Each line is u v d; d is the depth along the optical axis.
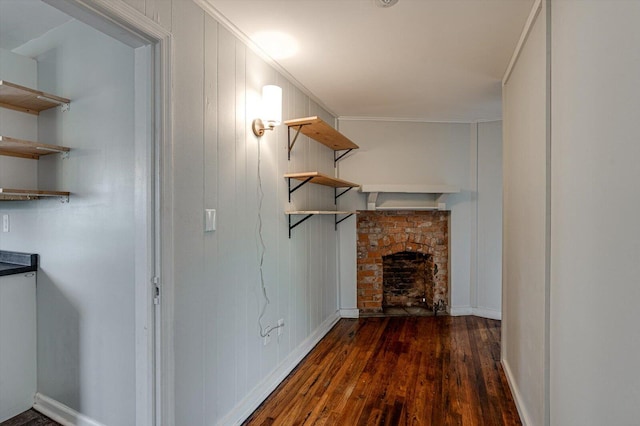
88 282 1.92
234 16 1.90
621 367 0.92
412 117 4.10
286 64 2.55
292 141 2.84
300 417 2.13
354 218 4.15
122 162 1.79
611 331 0.98
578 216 1.23
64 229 2.01
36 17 1.97
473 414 2.15
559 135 1.44
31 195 1.92
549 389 1.57
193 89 1.71
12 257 2.24
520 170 2.19
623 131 0.91
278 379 2.54
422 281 4.59
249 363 2.21
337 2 1.78
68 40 2.00
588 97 1.15
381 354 3.07
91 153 1.90
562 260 1.39
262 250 2.38
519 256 2.20
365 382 2.55
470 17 1.92
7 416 2.08
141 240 1.57
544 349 1.59
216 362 1.90
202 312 1.79
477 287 4.20
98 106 1.87
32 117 2.13
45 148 1.90
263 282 2.39
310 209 3.23
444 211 4.33
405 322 3.98
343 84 2.98
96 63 1.88
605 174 1.02
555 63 1.50
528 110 1.98
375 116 4.08
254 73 2.26
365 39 2.18
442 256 4.33
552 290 1.53
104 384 1.88
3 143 1.80
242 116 2.13
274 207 2.55
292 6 1.81
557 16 1.47
